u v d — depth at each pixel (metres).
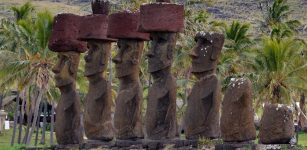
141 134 47.72
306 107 127.56
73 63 53.12
